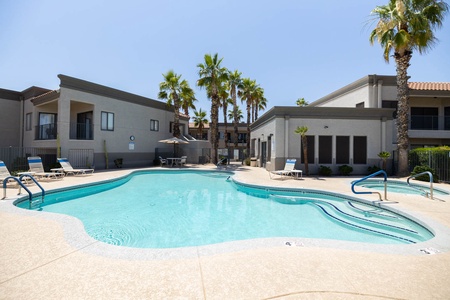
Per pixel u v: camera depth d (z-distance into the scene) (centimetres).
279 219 730
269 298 252
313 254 366
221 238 580
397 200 786
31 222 508
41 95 1800
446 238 444
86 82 1769
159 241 559
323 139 1628
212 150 2484
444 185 1110
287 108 1614
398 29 1430
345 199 881
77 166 1716
